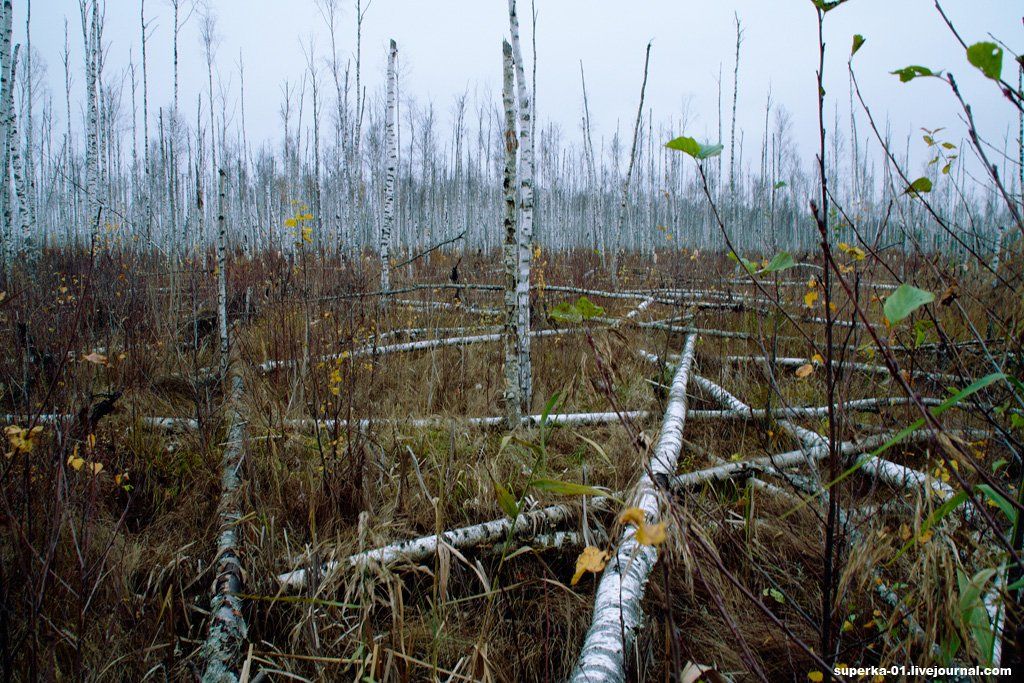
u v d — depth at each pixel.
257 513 2.66
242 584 2.27
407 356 5.26
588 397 4.52
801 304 6.05
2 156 9.23
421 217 23.83
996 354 2.67
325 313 5.09
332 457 3.19
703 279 9.38
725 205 25.11
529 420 3.92
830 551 1.52
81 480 2.68
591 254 14.31
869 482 2.95
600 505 2.78
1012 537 1.38
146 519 2.91
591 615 2.30
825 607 1.54
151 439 3.47
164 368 4.95
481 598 2.45
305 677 2.02
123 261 7.92
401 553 2.43
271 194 23.22
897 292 0.93
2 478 2.31
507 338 3.91
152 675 2.00
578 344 5.28
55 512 2.11
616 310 7.93
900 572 2.13
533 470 3.13
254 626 2.15
